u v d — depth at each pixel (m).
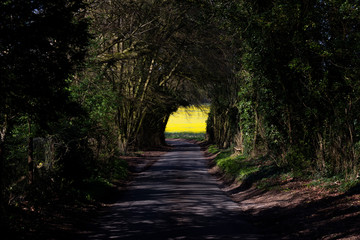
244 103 20.08
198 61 30.28
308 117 12.22
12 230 7.18
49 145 11.46
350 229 6.49
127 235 7.68
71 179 12.06
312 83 11.90
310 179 12.11
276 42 13.18
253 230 8.01
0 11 5.34
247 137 21.73
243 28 14.13
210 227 8.32
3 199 7.96
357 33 10.80
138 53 21.36
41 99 6.07
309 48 11.93
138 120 36.44
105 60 18.12
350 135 10.66
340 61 11.65
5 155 9.42
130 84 30.55
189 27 26.64
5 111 6.62
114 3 19.61
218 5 14.13
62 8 5.86
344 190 9.34
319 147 12.34
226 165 20.91
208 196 13.22
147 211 10.34
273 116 15.50
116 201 12.34
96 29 17.30
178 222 8.87
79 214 9.66
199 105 46.28
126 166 22.75
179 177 19.62
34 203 9.14
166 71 34.38
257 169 16.41
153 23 23.67
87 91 13.62
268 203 10.74
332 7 11.60
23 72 5.72
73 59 6.52
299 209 8.99
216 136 45.56
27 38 5.46
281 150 15.95
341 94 11.45
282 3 12.02
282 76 13.34
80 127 12.67
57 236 7.59
